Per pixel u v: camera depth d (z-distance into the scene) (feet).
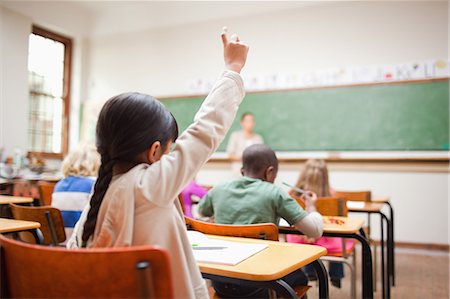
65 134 21.02
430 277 10.86
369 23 16.48
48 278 2.25
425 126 15.39
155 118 2.85
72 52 21.47
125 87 20.85
